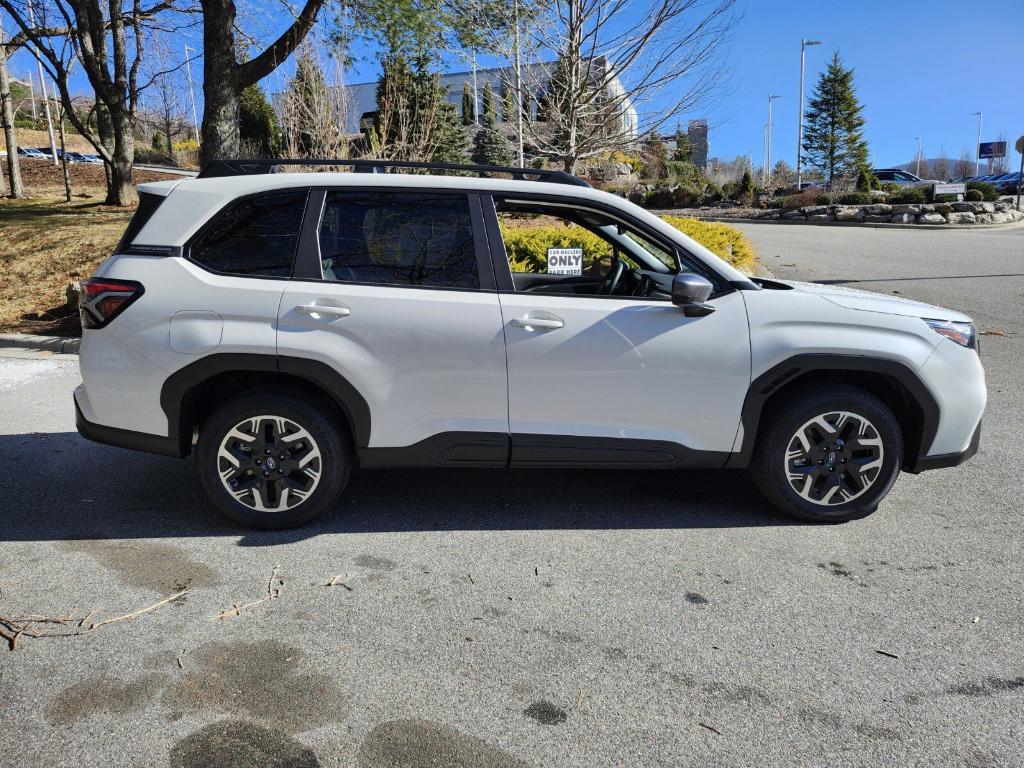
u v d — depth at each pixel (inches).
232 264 144.8
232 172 152.5
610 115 579.8
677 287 136.3
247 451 146.5
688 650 111.7
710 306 145.8
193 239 145.6
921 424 152.3
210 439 144.9
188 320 141.3
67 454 196.9
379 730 93.7
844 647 113.0
